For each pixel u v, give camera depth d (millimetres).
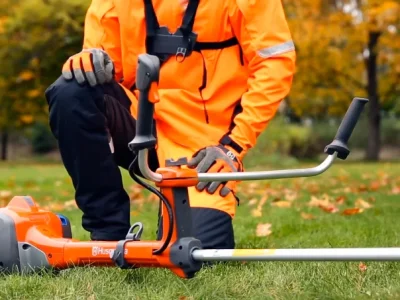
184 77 2873
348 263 2592
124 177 10797
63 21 11766
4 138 27453
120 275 2404
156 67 1931
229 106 2881
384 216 4906
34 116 17359
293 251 1847
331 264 2600
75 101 2631
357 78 20031
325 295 2137
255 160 17750
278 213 5301
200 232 2646
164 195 2125
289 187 8250
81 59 2633
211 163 2576
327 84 19562
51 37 12125
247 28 2838
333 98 20344
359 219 4758
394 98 21672
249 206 6047
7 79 13750
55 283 2318
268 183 8828
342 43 18203
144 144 1968
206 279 2371
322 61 18016
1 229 2555
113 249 2320
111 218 2736
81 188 2729
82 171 2691
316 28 16344
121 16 2916
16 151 31438
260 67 2830
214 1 2848
